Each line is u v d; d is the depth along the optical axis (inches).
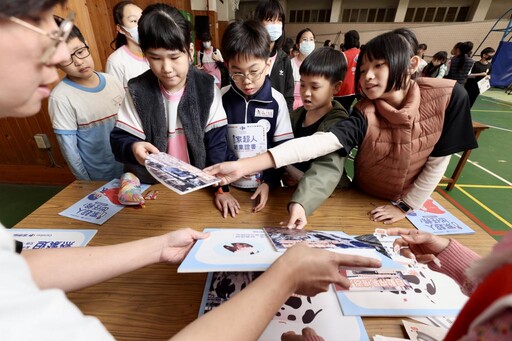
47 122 81.9
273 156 29.1
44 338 7.9
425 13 420.5
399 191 35.0
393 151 32.5
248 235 24.2
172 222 30.3
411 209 33.0
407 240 22.4
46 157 86.6
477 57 358.0
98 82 52.8
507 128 172.2
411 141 31.3
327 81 40.6
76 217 30.6
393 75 29.3
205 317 11.9
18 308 8.0
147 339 17.9
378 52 29.3
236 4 339.6
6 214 76.4
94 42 84.1
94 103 51.4
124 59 65.0
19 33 10.1
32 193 85.4
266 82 40.7
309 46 88.7
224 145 40.2
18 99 12.1
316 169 31.4
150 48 30.9
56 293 9.4
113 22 94.3
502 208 87.2
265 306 12.7
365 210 33.3
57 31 11.8
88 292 21.3
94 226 29.3
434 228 30.0
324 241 21.5
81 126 51.1
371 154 34.1
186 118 37.0
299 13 479.5
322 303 19.9
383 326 18.5
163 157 31.1
